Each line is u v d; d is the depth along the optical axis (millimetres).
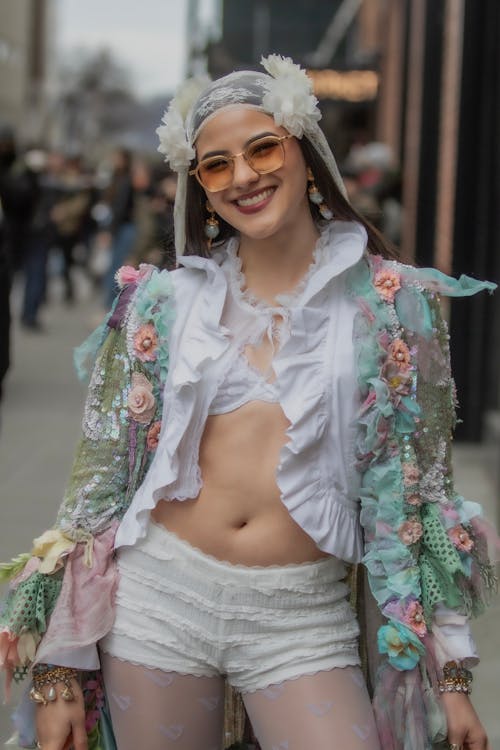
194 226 2904
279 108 2645
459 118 9062
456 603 2682
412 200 12609
